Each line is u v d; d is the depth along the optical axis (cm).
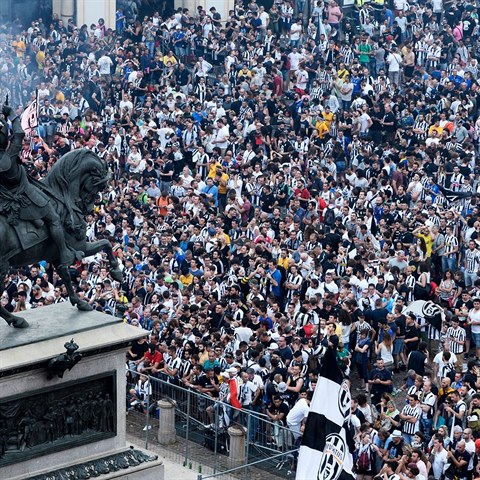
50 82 16212
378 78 16800
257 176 13662
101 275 11506
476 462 9256
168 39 17600
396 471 8956
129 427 10000
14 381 8056
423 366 10569
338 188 13538
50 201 8275
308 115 15362
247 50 17575
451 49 17838
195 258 11781
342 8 18312
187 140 14738
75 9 18350
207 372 9975
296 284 11562
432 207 12962
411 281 11625
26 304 11044
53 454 8244
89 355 8281
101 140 15025
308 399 9444
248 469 9375
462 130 15225
